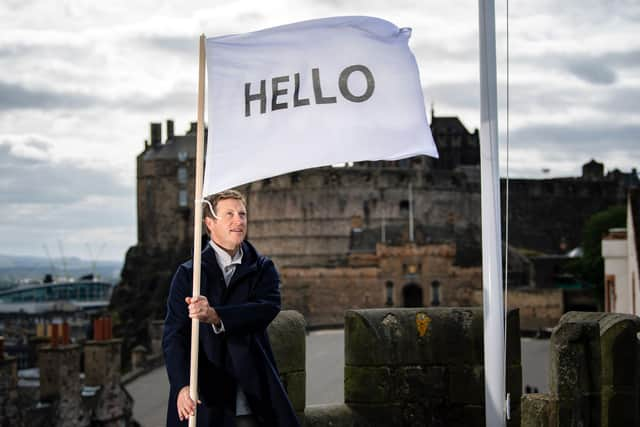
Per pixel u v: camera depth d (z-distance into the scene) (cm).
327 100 890
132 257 19750
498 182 997
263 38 896
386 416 1084
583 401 957
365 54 898
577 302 12575
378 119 891
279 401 823
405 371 1091
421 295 13350
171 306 838
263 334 853
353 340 1089
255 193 16400
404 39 912
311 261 15900
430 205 16125
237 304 825
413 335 1094
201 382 818
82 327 19788
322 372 5003
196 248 814
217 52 888
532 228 17900
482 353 1092
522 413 992
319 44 898
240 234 849
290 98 887
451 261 13300
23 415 5050
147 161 19912
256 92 885
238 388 823
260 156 875
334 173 16050
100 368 5562
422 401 1092
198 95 853
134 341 17962
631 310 4834
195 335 797
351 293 13475
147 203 19888
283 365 1020
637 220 4869
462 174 16438
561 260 13325
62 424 5194
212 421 816
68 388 5400
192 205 19562
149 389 5944
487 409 998
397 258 13362
